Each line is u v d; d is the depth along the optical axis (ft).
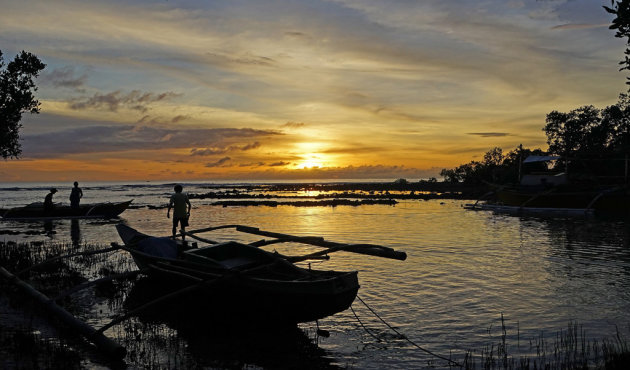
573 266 42.78
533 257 47.75
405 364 21.08
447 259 46.75
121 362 21.11
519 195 120.37
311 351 22.75
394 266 43.04
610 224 83.35
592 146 212.43
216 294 28.09
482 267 42.42
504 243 58.54
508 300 31.27
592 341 23.48
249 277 26.14
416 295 32.68
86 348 22.94
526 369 19.97
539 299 31.45
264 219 95.81
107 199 198.90
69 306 30.04
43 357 21.24
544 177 122.01
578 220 91.97
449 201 165.89
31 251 50.21
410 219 95.45
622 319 27.02
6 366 19.97
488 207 128.06
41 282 36.27
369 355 22.21
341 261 45.78
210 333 25.52
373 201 161.48
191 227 79.46
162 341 24.04
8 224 84.38
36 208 92.32
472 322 26.81
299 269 28.43
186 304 30.78
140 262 36.91
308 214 109.91
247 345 23.61
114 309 29.76
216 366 20.80
